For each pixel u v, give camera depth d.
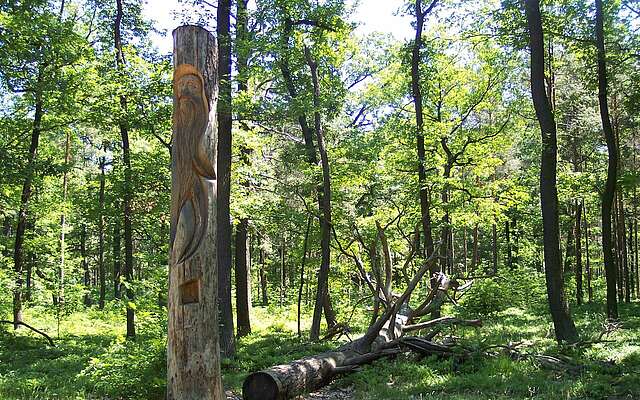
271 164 20.31
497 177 28.23
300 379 8.06
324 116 18.03
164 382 7.32
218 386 5.88
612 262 15.77
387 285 11.67
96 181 19.69
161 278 10.49
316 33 15.77
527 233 30.25
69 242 31.22
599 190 20.02
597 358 9.48
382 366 9.52
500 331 14.19
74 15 19.78
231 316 12.13
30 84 15.20
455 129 20.66
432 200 18.34
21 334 16.33
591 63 16.88
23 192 17.19
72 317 21.52
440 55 18.39
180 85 6.11
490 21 15.12
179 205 5.98
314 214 16.80
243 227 18.70
